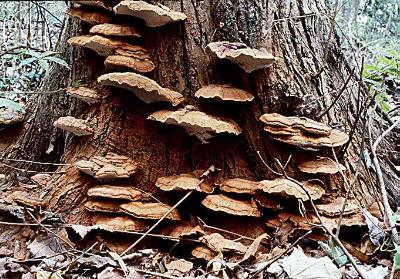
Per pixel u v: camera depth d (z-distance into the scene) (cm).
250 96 145
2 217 143
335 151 147
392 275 120
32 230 140
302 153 146
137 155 151
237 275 128
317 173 145
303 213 134
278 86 146
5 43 228
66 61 165
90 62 158
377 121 162
